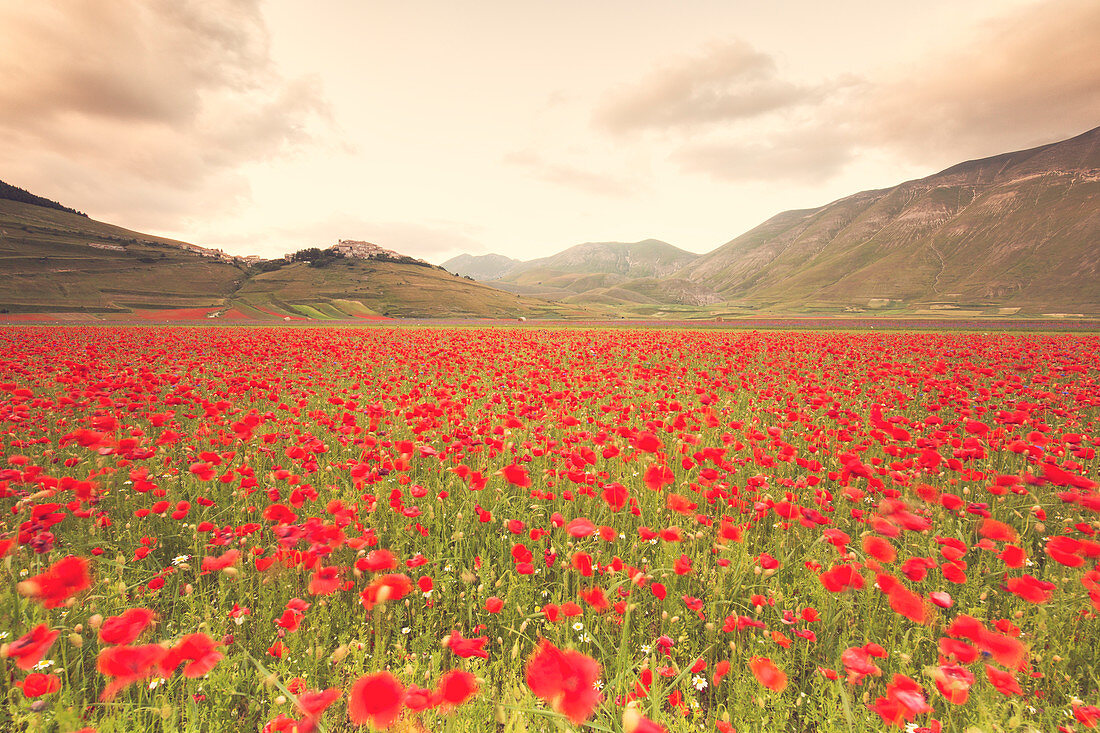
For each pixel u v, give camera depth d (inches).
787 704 102.4
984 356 690.2
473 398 360.8
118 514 176.2
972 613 124.6
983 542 134.6
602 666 111.4
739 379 496.7
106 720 86.5
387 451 216.2
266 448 234.5
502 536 161.0
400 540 155.4
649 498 189.0
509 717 95.0
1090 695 102.0
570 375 490.6
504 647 118.5
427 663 111.2
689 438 211.6
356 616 126.0
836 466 233.8
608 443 206.5
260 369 521.0
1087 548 108.0
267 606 125.5
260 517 175.9
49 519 123.3
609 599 121.6
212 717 97.7
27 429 265.0
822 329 2044.8
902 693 76.7
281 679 102.7
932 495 146.8
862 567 129.7
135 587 125.9
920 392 437.4
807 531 166.4
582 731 92.7
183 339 1018.7
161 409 323.0
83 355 619.8
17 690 89.9
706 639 119.5
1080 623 120.6
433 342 954.1
